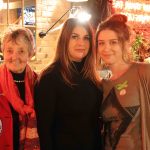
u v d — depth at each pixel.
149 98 2.19
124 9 4.66
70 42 2.32
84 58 2.42
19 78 2.30
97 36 2.35
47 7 5.28
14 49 2.21
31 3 5.13
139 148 2.15
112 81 2.27
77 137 2.25
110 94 2.25
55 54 2.34
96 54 2.42
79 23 2.35
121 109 2.18
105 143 2.29
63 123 2.26
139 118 2.17
